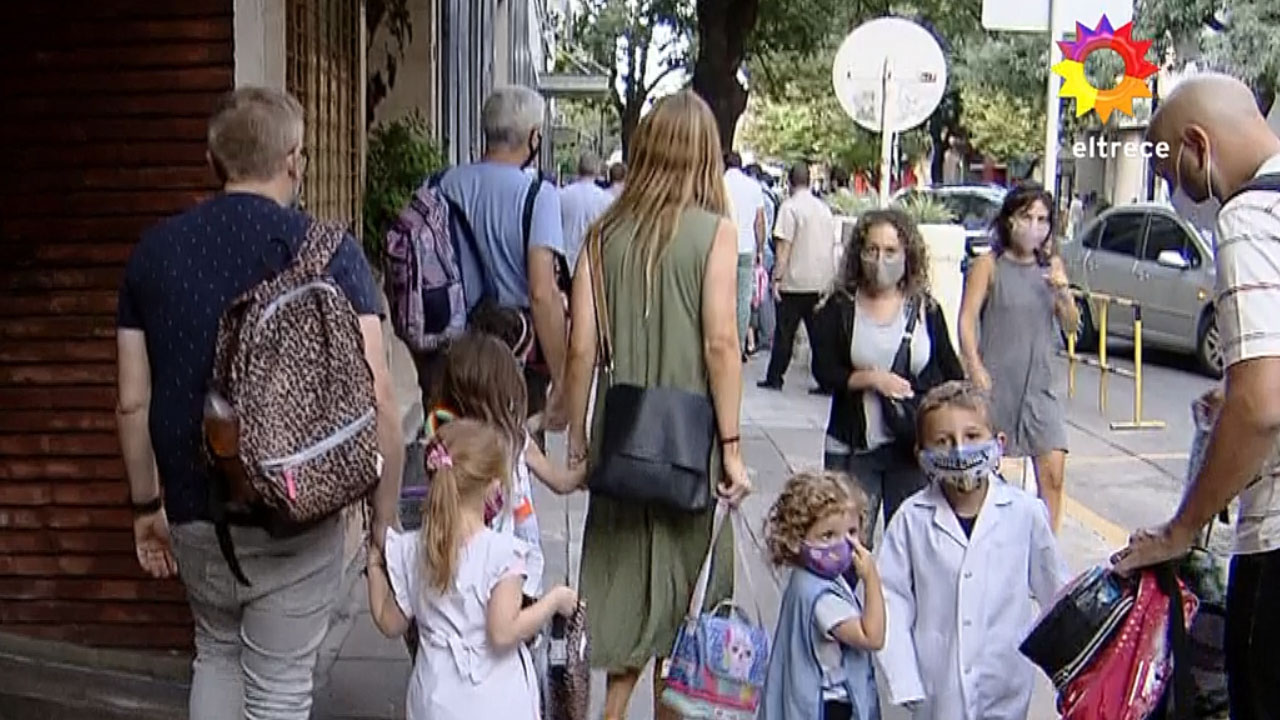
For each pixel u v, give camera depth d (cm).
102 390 527
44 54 509
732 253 432
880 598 380
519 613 352
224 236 333
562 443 970
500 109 552
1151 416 1250
